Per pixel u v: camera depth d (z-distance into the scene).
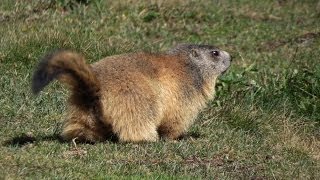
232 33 35.81
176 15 36.22
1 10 32.59
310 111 25.50
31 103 23.09
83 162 18.64
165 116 20.95
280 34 36.12
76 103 19.53
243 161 20.42
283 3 41.31
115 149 19.62
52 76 18.58
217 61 22.17
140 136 20.08
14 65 25.92
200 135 22.39
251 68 28.52
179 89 21.09
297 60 31.67
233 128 23.55
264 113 24.61
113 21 33.31
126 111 19.72
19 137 20.39
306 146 22.42
